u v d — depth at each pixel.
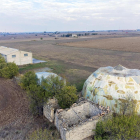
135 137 14.51
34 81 28.58
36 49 96.81
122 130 14.73
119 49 90.62
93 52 82.38
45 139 15.77
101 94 22.42
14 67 37.88
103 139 15.12
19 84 30.64
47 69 46.72
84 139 16.67
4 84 33.59
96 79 24.45
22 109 23.44
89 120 16.91
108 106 20.02
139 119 16.72
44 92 22.25
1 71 37.00
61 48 100.25
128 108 19.06
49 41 155.75
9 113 22.42
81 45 114.69
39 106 21.89
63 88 22.45
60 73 42.34
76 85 33.09
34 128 18.98
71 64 54.31
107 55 72.38
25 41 161.00
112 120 16.64
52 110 19.95
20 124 19.88
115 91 21.52
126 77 22.30
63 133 16.16
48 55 74.44
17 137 17.27
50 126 19.19
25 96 27.62
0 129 18.83
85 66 51.25
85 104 20.72
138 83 21.75
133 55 70.94
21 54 51.34
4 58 47.56
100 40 154.88
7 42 152.25
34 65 51.72
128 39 160.75
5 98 27.03
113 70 24.61
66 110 19.52
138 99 20.53
